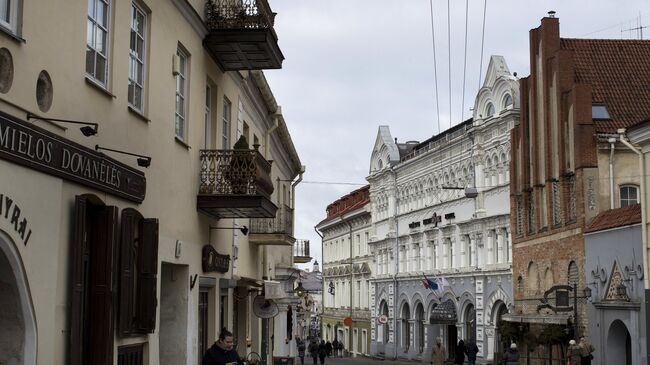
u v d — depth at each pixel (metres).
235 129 20.25
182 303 15.33
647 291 29.02
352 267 78.62
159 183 13.59
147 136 12.99
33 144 8.72
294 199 40.16
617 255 31.73
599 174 35.72
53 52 9.44
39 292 9.09
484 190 49.28
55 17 9.48
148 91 13.15
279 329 36.62
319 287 95.19
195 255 16.00
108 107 11.27
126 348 12.02
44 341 9.22
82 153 10.05
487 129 48.62
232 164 16.19
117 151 10.98
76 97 10.14
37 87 9.27
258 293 26.80
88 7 10.84
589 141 35.91
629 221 30.72
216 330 17.95
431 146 57.22
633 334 30.00
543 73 40.12
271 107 26.45
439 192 56.38
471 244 51.31
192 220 15.81
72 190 9.98
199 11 16.25
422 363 57.38
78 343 9.97
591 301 33.91
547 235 39.19
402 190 64.25
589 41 40.81
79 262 10.01
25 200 8.71
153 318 12.29
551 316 36.38
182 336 15.23
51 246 9.38
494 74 48.09
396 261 64.88
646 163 29.55
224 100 19.38
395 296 65.06
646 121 28.53
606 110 37.31
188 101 15.66
